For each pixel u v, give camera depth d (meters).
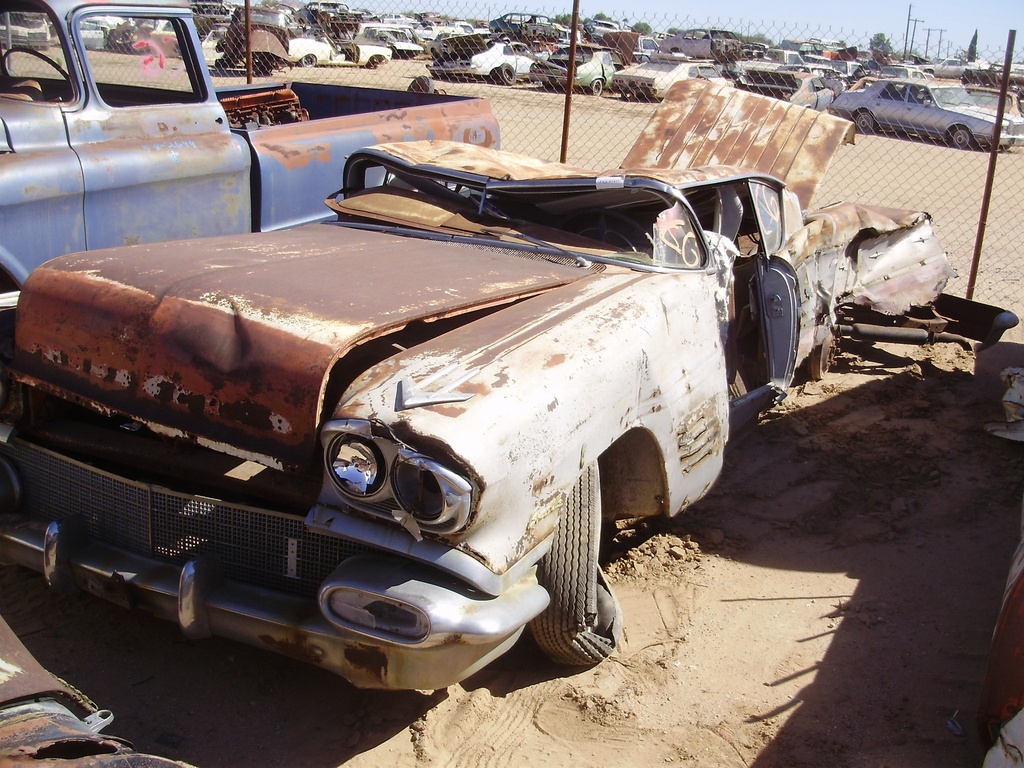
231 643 3.39
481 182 4.07
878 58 25.67
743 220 5.09
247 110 7.42
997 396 6.11
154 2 5.42
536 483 2.61
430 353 2.76
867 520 4.54
